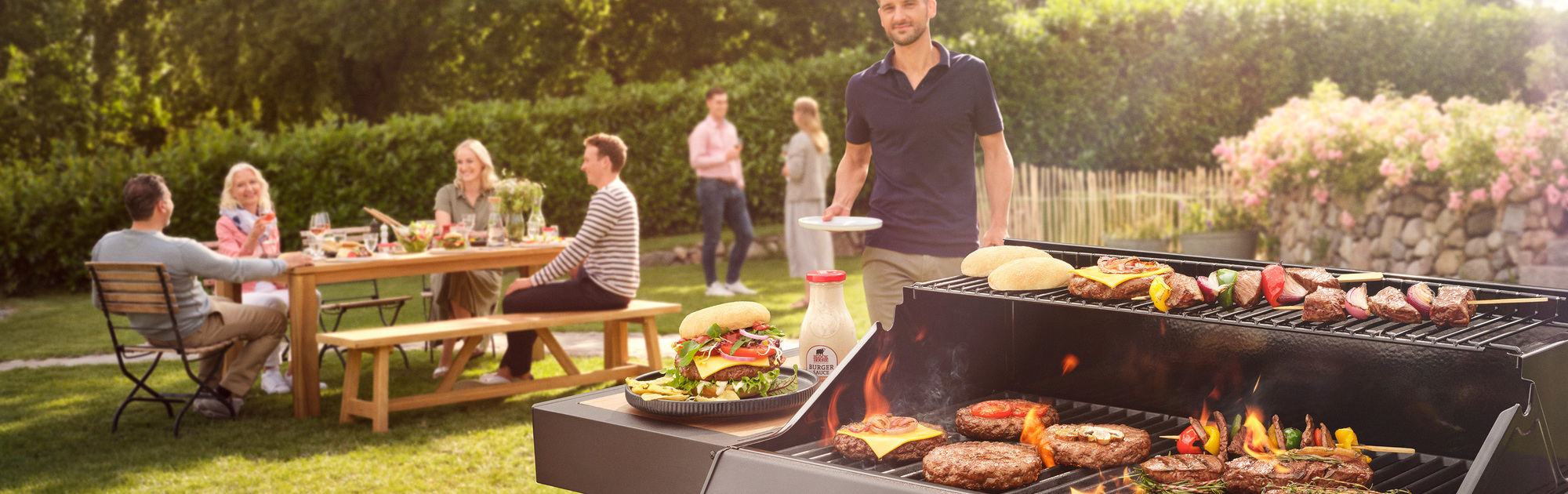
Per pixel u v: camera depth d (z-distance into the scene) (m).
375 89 17.19
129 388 5.51
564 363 5.24
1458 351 1.53
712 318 1.85
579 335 6.96
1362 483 1.39
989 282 1.82
